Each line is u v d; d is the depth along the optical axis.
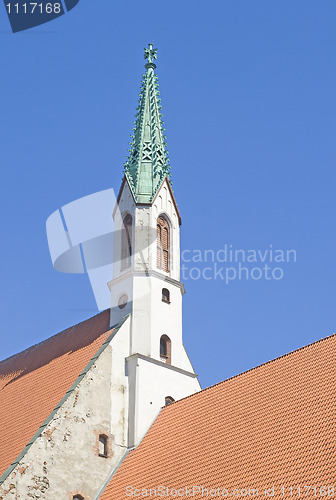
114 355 68.31
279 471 51.16
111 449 64.69
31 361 78.31
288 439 53.56
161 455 61.72
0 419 70.75
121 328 69.75
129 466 63.28
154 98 80.75
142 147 77.69
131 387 67.81
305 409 55.28
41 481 60.16
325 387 56.03
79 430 63.56
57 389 67.69
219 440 58.41
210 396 64.62
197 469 56.91
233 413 60.38
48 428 62.09
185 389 70.88
